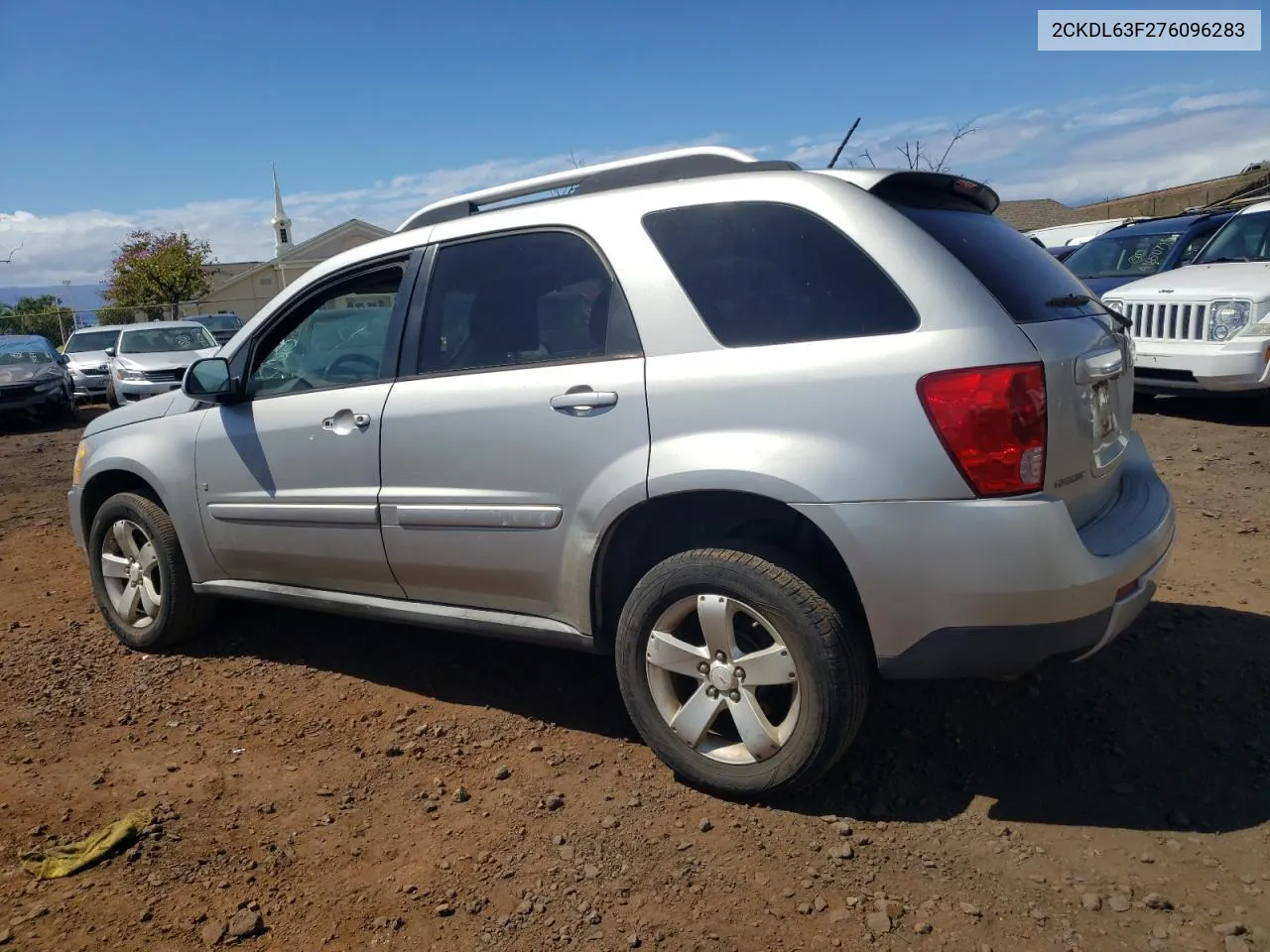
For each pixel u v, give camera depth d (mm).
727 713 3232
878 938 2475
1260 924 2451
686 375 2969
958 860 2771
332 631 4797
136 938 2596
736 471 2844
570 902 2664
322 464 3832
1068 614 2684
